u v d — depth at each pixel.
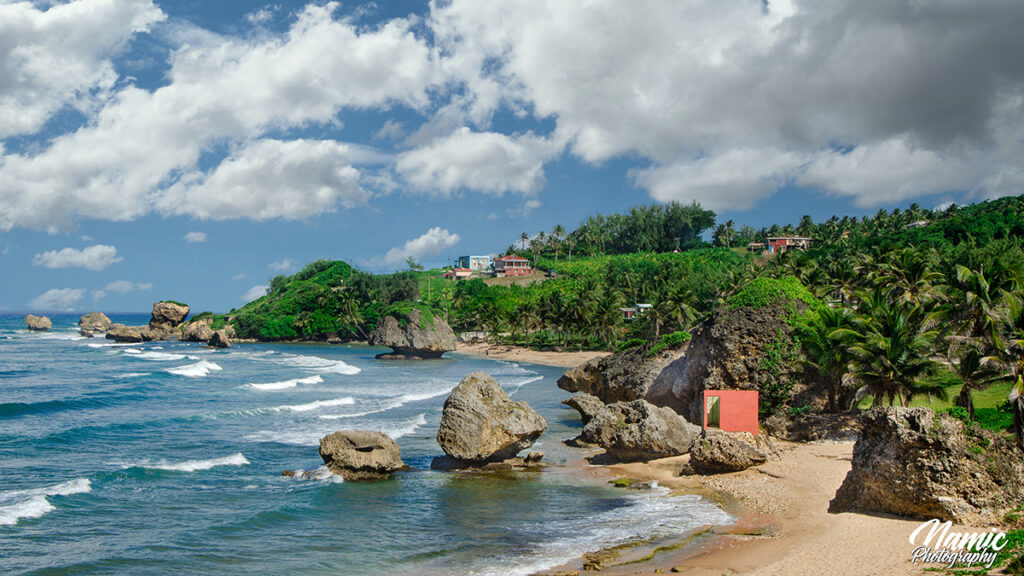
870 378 38.31
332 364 104.12
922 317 39.69
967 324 38.94
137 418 50.00
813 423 40.38
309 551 22.92
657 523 25.77
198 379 79.88
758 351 42.47
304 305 172.38
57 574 20.33
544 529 25.41
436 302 180.75
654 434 36.66
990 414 40.44
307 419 51.31
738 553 21.53
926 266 65.62
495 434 35.25
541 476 34.38
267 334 167.50
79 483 30.56
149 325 171.50
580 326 132.00
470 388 36.59
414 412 56.12
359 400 62.97
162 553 22.45
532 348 139.62
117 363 100.69
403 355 127.81
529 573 20.67
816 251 141.38
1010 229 121.25
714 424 39.59
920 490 22.20
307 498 29.66
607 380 56.34
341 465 33.59
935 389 37.53
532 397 68.56
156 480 32.19
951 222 134.00
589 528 25.39
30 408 53.41
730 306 44.88
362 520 26.66
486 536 24.59
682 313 102.50
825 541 21.38
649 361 53.00
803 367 41.91
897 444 23.05
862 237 152.75
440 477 34.12
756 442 35.78
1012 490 21.67
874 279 71.25
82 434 43.06
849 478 25.36
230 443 41.62
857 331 40.19
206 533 24.67
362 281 176.00
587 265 198.75
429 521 26.58
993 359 33.84
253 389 70.75
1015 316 35.03
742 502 28.44
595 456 39.09
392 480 33.41
